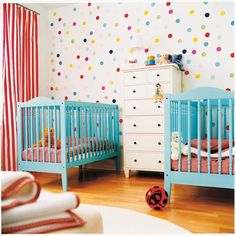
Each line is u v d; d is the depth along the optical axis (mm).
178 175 2223
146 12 3602
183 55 3410
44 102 2852
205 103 3055
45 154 2852
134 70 3256
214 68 3270
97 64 3895
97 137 3344
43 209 635
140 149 3221
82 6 3980
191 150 2219
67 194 714
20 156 2977
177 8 3441
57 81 4133
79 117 3098
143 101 3209
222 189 2723
